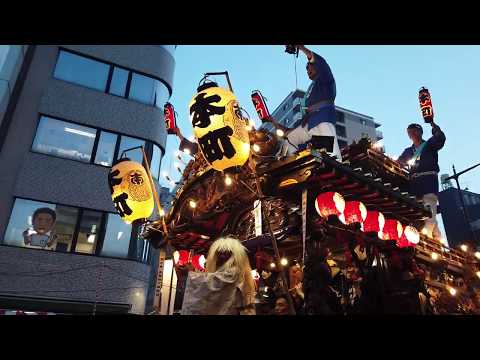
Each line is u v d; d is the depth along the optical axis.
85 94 18.23
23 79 17.28
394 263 7.20
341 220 6.04
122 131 18.38
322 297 5.66
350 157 9.14
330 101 7.29
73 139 17.31
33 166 16.11
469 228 15.67
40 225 15.38
